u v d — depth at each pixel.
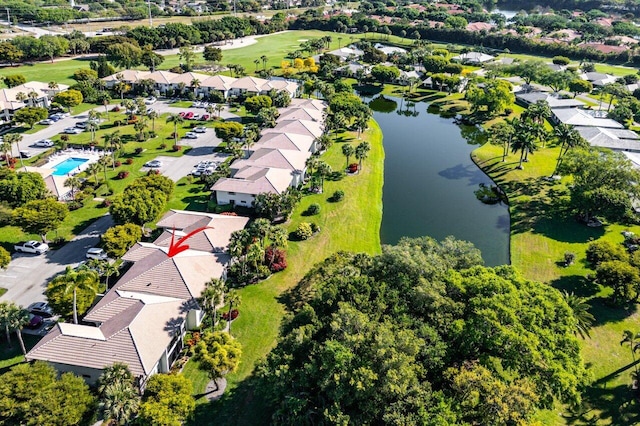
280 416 47.38
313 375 47.19
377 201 105.62
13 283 72.19
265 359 53.59
